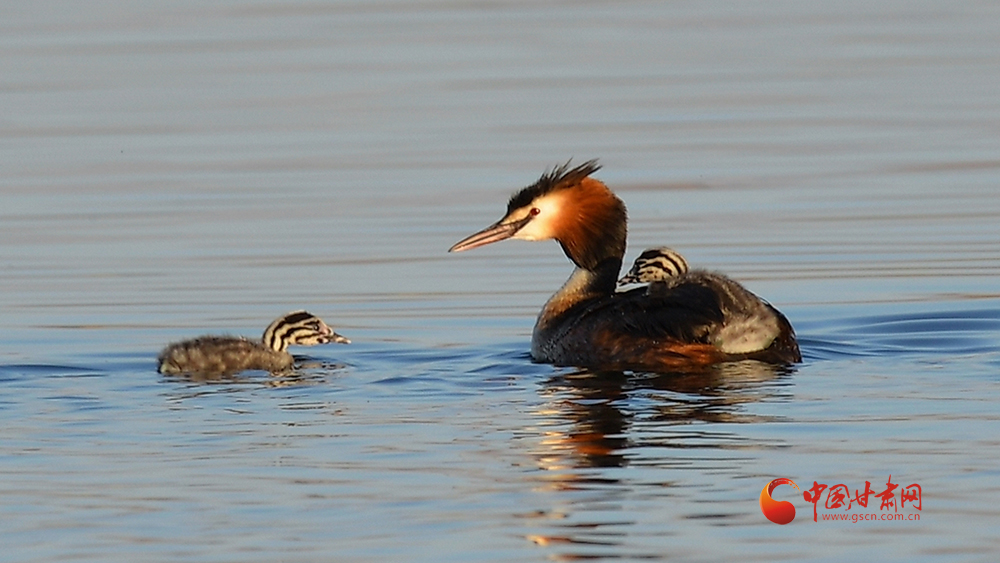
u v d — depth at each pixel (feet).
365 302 56.85
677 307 44.52
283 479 33.01
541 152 80.33
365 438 36.29
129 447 35.81
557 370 44.55
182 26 120.67
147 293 57.93
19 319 54.19
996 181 73.26
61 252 63.67
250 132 86.33
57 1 131.54
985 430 35.73
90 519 30.63
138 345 50.72
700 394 40.19
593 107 91.71
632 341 44.45
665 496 31.35
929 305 54.34
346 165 78.38
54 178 76.48
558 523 29.81
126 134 85.87
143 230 67.10
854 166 76.95
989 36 112.88
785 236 65.05
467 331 52.60
